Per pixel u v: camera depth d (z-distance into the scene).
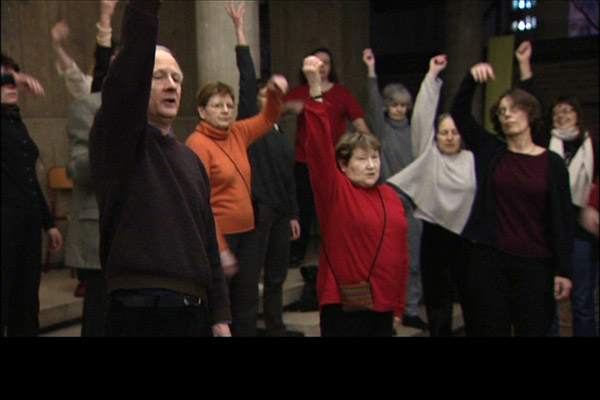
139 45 1.71
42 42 5.12
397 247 2.81
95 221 3.01
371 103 4.79
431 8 10.44
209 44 4.45
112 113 1.75
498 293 3.24
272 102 3.38
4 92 3.21
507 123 3.23
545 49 8.16
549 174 3.16
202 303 1.96
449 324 3.97
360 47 7.40
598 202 4.02
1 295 3.11
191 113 6.25
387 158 4.76
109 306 1.88
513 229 3.20
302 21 6.89
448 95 7.95
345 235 2.76
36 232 3.26
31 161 3.29
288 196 4.08
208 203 2.07
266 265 4.05
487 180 3.27
